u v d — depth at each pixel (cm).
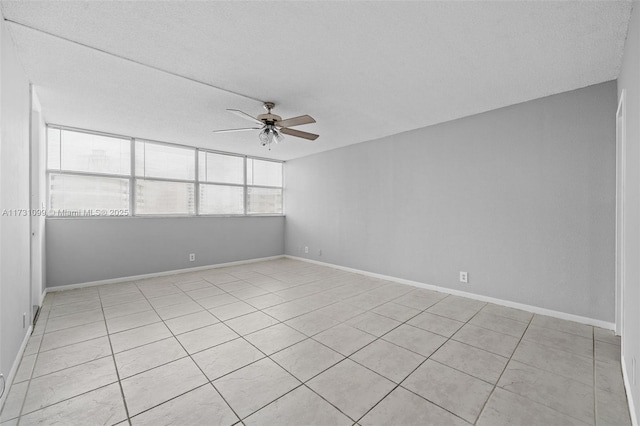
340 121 389
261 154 609
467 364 215
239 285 434
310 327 281
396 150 451
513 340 252
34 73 254
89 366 212
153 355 229
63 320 297
